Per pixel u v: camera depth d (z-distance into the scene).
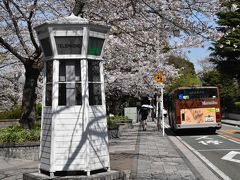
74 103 8.74
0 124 24.62
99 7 14.58
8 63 21.83
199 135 27.41
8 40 18.44
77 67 8.84
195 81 68.56
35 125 16.78
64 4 16.08
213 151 17.53
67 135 8.63
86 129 8.63
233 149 18.17
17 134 14.37
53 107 8.70
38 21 16.02
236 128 35.50
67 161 8.58
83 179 8.23
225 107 56.88
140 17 14.02
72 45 8.78
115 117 36.56
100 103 9.11
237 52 46.78
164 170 11.90
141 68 26.84
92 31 8.87
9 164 13.11
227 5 12.52
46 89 9.16
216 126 27.81
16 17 14.78
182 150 18.06
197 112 27.81
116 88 29.44
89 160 8.60
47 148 8.81
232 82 57.06
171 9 12.38
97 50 9.09
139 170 11.82
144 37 15.87
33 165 12.88
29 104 16.00
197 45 21.47
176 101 27.95
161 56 26.23
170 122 34.09
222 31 14.14
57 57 8.77
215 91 27.81
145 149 17.95
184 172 11.55
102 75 9.19
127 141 22.28
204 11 12.31
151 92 33.00
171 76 32.97
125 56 22.42
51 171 8.57
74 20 8.71
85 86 8.73
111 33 15.39
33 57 15.76
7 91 30.17
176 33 13.08
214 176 11.23
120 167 12.23
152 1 12.47
